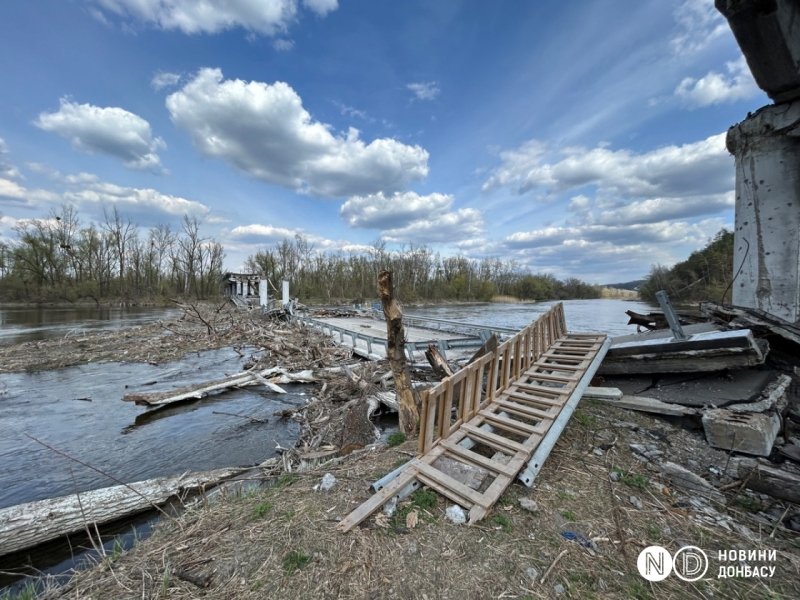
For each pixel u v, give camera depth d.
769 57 4.21
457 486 2.80
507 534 2.42
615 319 24.81
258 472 4.52
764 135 5.16
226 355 13.55
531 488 2.96
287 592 1.98
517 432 3.57
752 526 2.63
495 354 4.19
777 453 3.31
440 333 13.87
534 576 2.06
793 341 4.36
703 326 5.35
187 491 4.06
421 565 2.16
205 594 1.99
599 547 2.32
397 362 4.62
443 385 3.30
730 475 3.20
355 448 4.64
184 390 7.96
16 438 6.10
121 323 24.11
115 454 5.48
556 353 5.71
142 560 2.32
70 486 4.61
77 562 3.14
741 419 3.53
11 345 14.41
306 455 4.53
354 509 2.73
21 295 36.50
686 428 4.01
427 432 3.21
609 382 5.23
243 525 2.63
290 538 2.42
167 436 6.16
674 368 4.64
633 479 3.11
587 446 3.70
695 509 2.76
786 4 3.79
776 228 5.09
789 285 5.00
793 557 2.27
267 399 8.20
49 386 9.27
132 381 9.78
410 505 2.76
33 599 2.22
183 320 23.52
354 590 1.98
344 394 7.49
